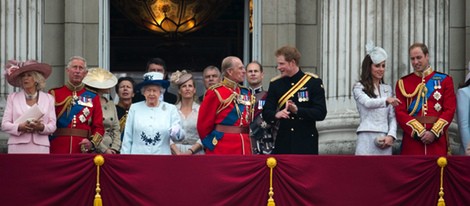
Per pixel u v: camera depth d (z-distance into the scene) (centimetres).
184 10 8081
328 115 7388
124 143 6550
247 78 6788
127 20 8112
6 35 7381
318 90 6562
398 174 6253
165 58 8175
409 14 7425
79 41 7469
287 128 6531
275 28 7531
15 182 6150
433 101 6644
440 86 6650
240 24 8106
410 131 6594
